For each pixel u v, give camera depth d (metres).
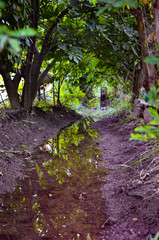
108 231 1.59
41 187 2.33
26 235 1.53
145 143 3.22
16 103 5.32
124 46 4.00
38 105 6.33
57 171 2.80
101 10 0.48
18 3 2.56
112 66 5.07
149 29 3.33
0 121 4.13
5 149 3.30
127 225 1.60
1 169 2.54
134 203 1.83
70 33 4.27
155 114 0.68
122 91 6.81
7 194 2.14
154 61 0.52
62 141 4.36
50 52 4.95
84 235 1.55
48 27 4.87
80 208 1.94
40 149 3.69
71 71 7.41
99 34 4.31
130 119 4.89
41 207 1.93
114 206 1.94
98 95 11.02
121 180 2.43
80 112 9.22
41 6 4.84
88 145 4.11
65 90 8.23
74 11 3.99
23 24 2.86
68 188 2.33
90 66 5.41
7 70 3.26
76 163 3.13
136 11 2.46
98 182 2.48
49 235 1.54
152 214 1.57
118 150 3.61
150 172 2.24
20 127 4.39
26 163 3.03
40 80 5.62
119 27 4.05
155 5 1.54
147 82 2.15
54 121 6.16
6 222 1.67
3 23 2.45
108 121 6.65
